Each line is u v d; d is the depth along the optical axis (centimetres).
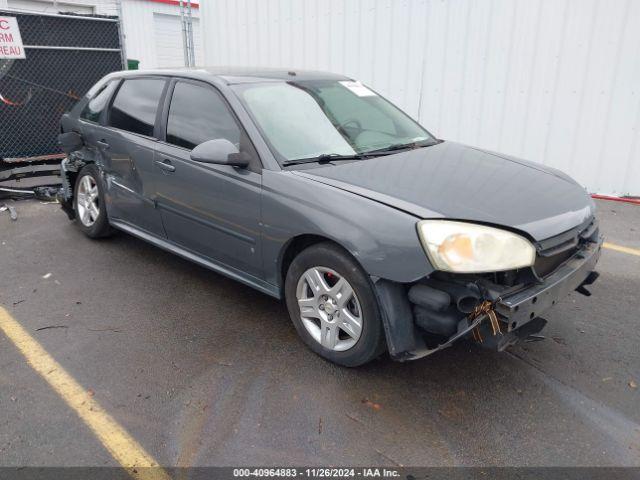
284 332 343
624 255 475
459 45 689
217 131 350
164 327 349
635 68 595
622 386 291
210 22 950
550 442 250
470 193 288
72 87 740
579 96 632
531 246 256
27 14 684
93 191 489
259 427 257
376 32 751
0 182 683
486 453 243
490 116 693
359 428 257
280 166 313
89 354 318
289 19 837
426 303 253
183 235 385
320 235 284
